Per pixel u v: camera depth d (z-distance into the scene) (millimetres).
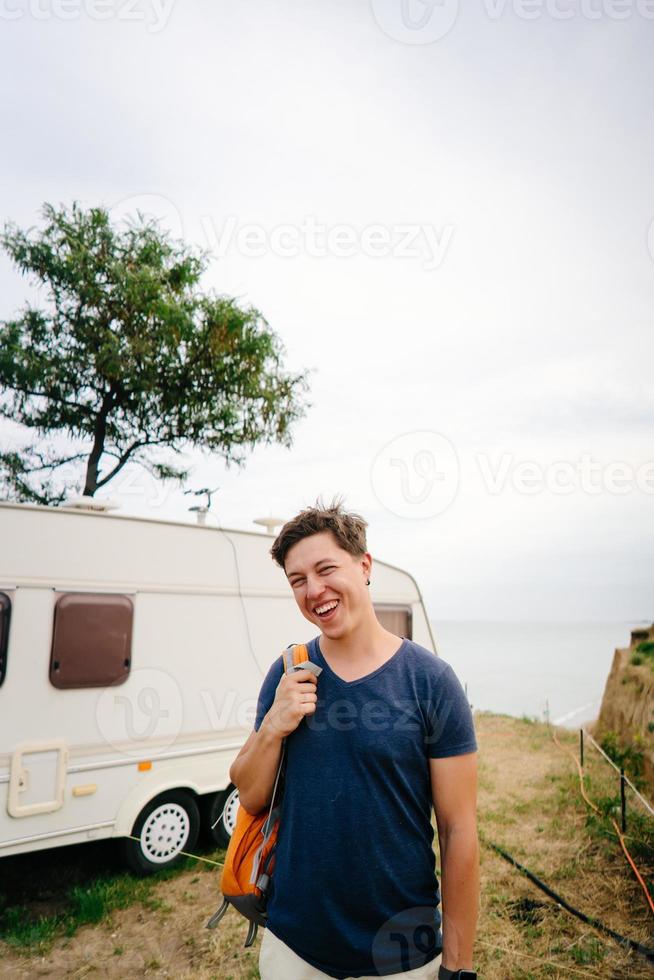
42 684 4074
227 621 4973
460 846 1437
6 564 4027
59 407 8102
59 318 8055
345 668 1546
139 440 8453
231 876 1633
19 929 3816
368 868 1413
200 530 4934
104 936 3775
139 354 8109
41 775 4012
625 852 4543
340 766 1447
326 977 1444
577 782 6527
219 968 3445
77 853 4980
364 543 1604
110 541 4477
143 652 4520
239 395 8711
